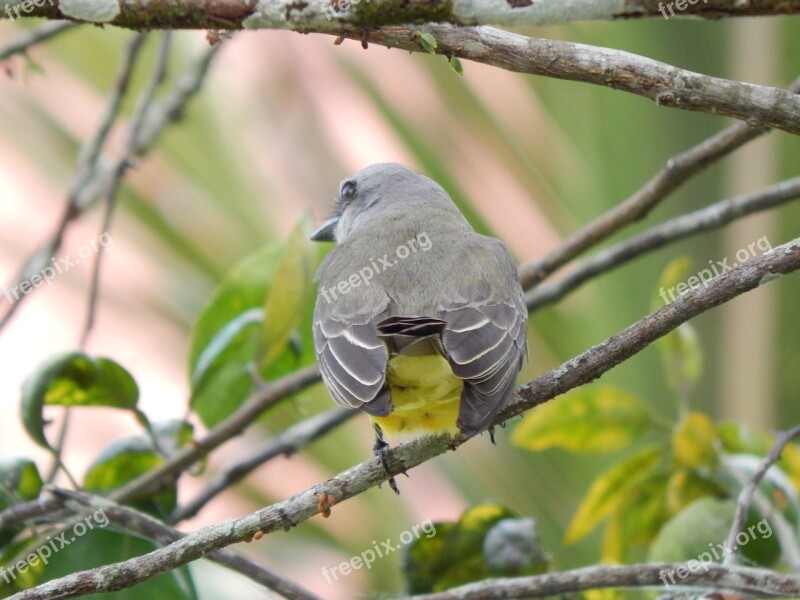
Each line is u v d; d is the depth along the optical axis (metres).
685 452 9.42
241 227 13.31
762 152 12.17
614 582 7.79
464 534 9.09
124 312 13.36
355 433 12.48
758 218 12.02
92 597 8.16
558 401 9.88
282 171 13.46
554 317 11.90
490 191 12.65
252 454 9.85
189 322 13.35
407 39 6.71
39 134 14.45
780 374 11.38
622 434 9.91
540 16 6.46
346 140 13.38
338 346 7.86
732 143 9.72
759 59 11.62
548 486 11.57
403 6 6.55
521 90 12.74
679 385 9.49
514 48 6.69
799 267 6.68
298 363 10.27
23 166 14.44
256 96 13.69
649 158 12.20
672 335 9.37
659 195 10.07
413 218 9.49
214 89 13.62
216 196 13.35
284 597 8.05
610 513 9.89
